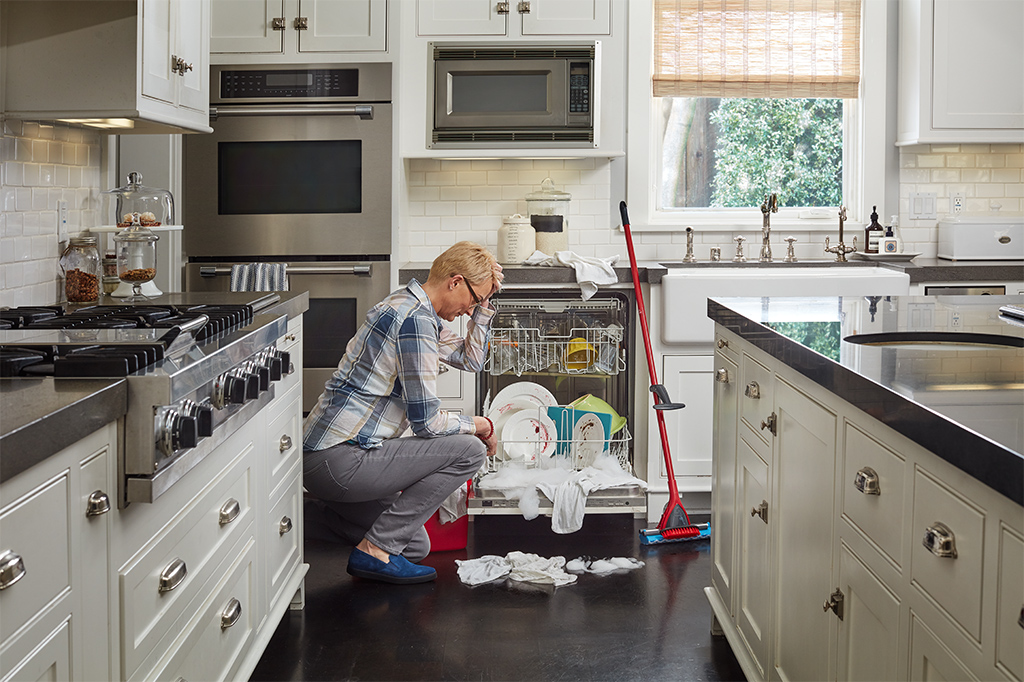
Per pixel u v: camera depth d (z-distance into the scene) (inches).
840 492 64.5
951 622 47.7
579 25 151.4
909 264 155.5
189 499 69.0
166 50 102.2
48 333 72.1
